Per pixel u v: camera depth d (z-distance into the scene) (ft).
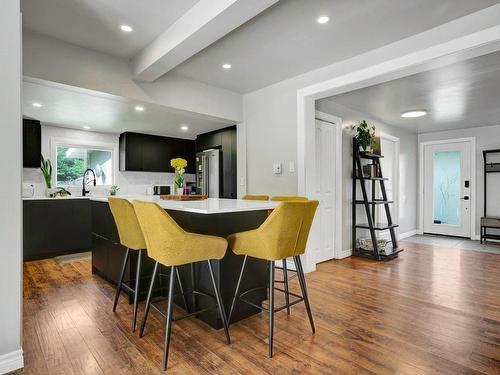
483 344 6.21
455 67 10.09
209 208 5.94
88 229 14.17
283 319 7.41
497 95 13.05
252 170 13.46
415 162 22.26
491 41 7.13
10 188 5.26
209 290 7.04
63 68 8.80
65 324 7.04
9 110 5.26
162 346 6.09
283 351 5.95
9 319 5.22
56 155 16.63
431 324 7.13
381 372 5.26
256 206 6.45
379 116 16.83
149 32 8.34
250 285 7.61
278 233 5.71
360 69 9.66
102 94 9.70
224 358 5.69
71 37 8.59
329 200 13.67
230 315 6.79
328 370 5.32
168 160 19.62
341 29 8.07
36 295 8.87
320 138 13.10
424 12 7.30
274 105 12.44
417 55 8.36
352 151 15.07
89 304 8.23
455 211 20.81
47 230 13.12
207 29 7.09
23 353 5.69
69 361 5.56
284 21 7.66
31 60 8.27
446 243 18.39
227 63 10.31
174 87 11.30
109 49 9.33
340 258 14.01
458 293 9.32
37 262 12.71
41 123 15.74
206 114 12.33
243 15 6.60
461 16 7.50
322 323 7.19
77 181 17.58
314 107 11.90
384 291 9.50
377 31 8.18
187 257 5.68
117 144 18.79
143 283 8.48
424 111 15.57
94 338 6.39
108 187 18.48
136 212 6.14
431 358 5.70
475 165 19.85
